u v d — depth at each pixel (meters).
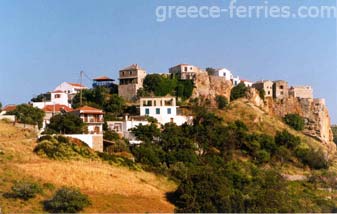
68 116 129.62
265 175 122.06
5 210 79.19
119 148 123.25
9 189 86.75
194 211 90.44
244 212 93.38
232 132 150.38
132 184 100.94
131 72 182.75
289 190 119.06
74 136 120.44
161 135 137.50
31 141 112.69
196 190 94.50
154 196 97.38
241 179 110.38
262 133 164.25
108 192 95.38
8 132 118.94
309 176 136.25
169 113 160.12
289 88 198.75
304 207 102.50
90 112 136.00
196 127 144.25
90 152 111.69
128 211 86.81
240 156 143.62
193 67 189.75
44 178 94.81
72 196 84.38
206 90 183.25
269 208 94.06
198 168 114.19
